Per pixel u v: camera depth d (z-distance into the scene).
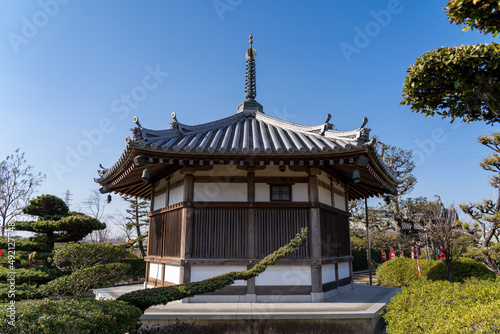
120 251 9.81
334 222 9.19
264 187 8.07
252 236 7.73
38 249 14.63
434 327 3.75
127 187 11.11
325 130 8.20
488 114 5.20
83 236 15.99
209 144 7.77
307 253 7.76
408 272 15.52
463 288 4.92
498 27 4.25
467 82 4.78
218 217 7.88
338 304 7.25
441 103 5.37
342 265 9.61
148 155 6.96
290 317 6.27
